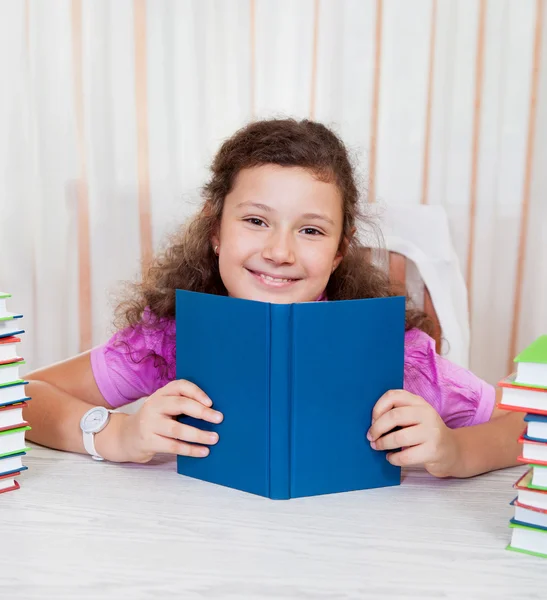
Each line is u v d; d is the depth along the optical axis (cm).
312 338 78
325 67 213
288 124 111
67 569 63
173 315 124
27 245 220
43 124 214
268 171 103
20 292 221
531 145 217
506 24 212
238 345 80
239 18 211
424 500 81
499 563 65
